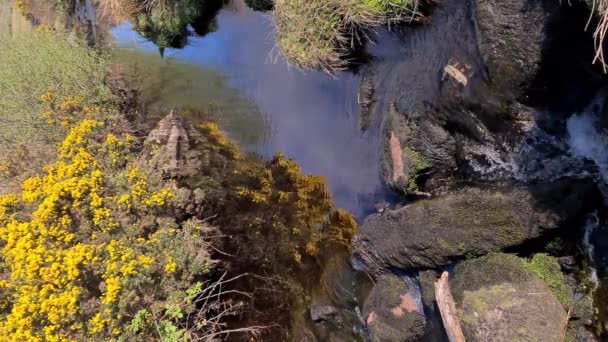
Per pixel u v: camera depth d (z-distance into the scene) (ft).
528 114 11.59
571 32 9.74
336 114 17.02
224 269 15.30
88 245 12.56
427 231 13.12
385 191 15.24
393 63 14.87
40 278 12.03
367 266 15.31
